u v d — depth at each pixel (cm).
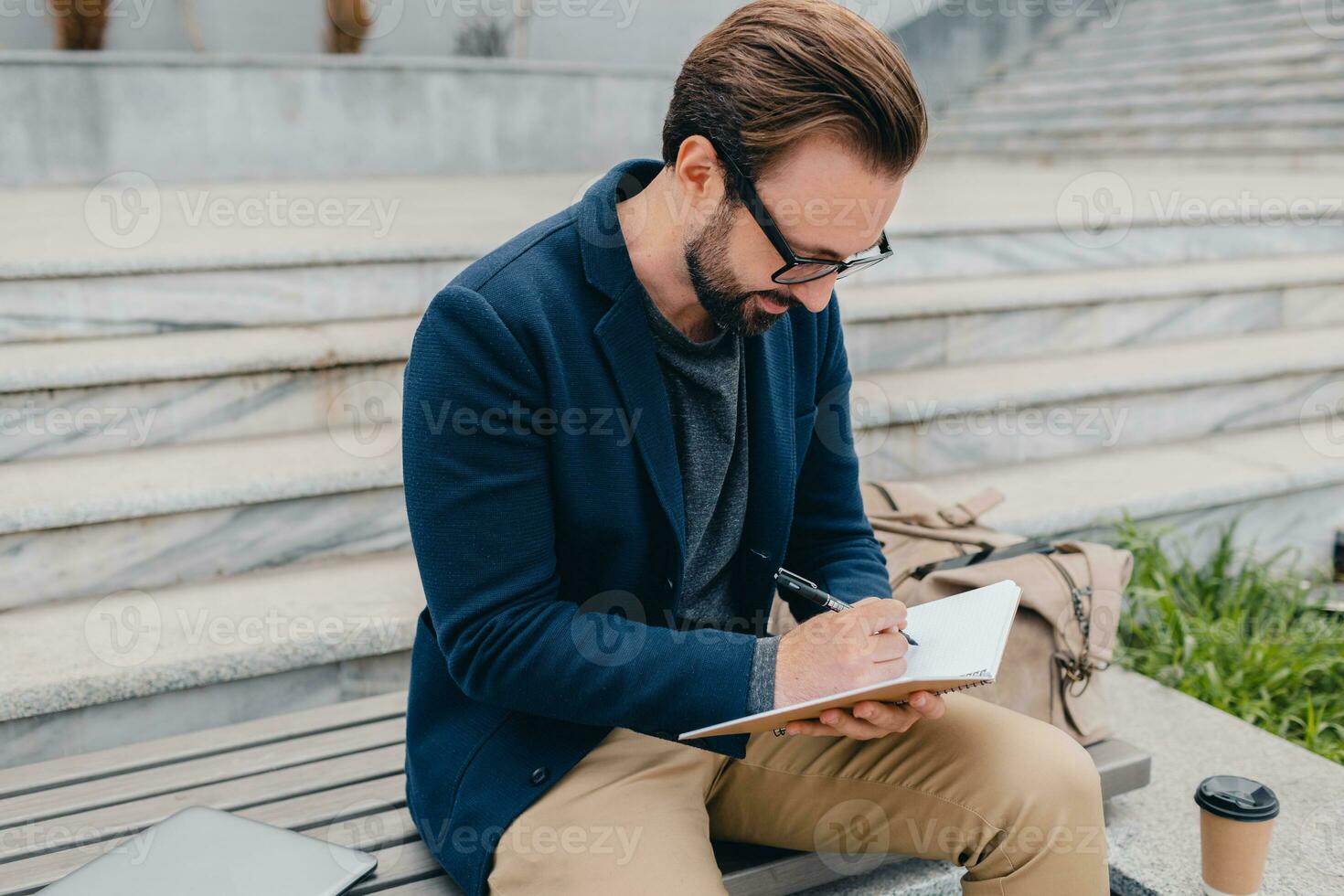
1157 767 200
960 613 130
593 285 124
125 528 220
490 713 135
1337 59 534
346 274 281
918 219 346
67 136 454
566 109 541
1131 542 260
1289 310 364
